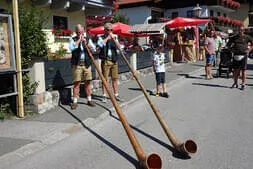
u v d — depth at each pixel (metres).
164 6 29.05
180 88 11.09
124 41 22.77
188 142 4.94
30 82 7.53
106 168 4.61
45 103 7.71
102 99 8.89
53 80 8.27
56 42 12.09
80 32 7.63
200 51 20.98
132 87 10.97
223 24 29.75
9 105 7.47
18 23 7.00
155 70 9.57
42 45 7.91
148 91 10.30
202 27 20.86
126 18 27.06
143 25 17.94
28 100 7.50
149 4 26.81
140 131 6.26
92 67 10.16
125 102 8.63
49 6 12.43
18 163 4.84
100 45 8.27
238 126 6.41
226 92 10.12
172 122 6.80
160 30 17.20
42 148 5.45
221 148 5.21
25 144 5.49
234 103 8.52
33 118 7.12
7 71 6.84
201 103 8.60
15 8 6.94
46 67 8.04
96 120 7.04
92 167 4.66
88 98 8.10
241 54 10.45
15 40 7.00
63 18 13.39
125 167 4.62
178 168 4.48
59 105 8.23
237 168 4.45
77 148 5.43
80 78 7.80
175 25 17.80
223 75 14.07
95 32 15.22
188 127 6.41
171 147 5.33
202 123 6.68
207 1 27.98
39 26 7.93
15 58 7.05
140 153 4.59
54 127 6.42
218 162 4.66
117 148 5.39
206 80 12.75
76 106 7.90
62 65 8.58
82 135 6.12
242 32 10.48
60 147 5.49
